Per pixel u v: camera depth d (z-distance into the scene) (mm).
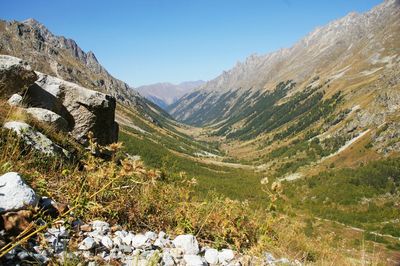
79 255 4281
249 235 6715
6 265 3586
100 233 5219
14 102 10711
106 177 4434
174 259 5109
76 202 3855
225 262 5602
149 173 3713
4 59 11328
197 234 6352
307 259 7328
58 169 7422
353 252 7906
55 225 4570
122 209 6230
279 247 7215
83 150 10680
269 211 6090
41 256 3910
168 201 6996
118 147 4762
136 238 5344
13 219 4125
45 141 8273
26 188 4441
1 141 6652
